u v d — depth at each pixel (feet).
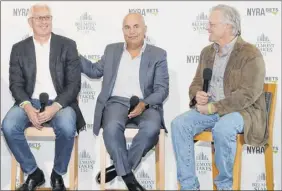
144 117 11.53
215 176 12.30
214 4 13.15
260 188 13.29
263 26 13.08
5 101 13.30
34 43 12.02
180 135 11.19
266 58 13.12
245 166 13.29
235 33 11.43
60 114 11.40
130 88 12.12
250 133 11.06
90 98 13.38
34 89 12.01
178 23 13.20
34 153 13.39
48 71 11.96
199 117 11.34
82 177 13.38
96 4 13.23
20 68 11.93
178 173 11.24
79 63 12.03
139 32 11.93
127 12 13.23
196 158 13.34
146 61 12.06
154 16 13.20
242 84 11.08
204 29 13.16
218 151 10.84
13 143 11.35
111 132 11.21
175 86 13.26
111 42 13.25
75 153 12.26
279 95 13.11
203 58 11.94
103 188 11.63
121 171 11.14
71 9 13.24
